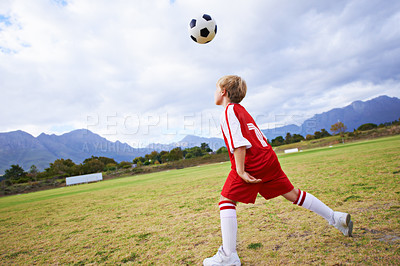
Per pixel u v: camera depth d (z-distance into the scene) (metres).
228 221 1.59
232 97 1.75
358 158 7.88
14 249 2.87
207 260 1.64
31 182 39.03
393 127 44.47
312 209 1.75
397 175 3.96
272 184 1.66
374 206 2.46
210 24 2.86
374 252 1.47
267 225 2.37
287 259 1.56
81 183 36.28
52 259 2.33
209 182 7.74
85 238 2.96
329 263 1.42
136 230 2.97
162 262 1.85
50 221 4.57
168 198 5.35
